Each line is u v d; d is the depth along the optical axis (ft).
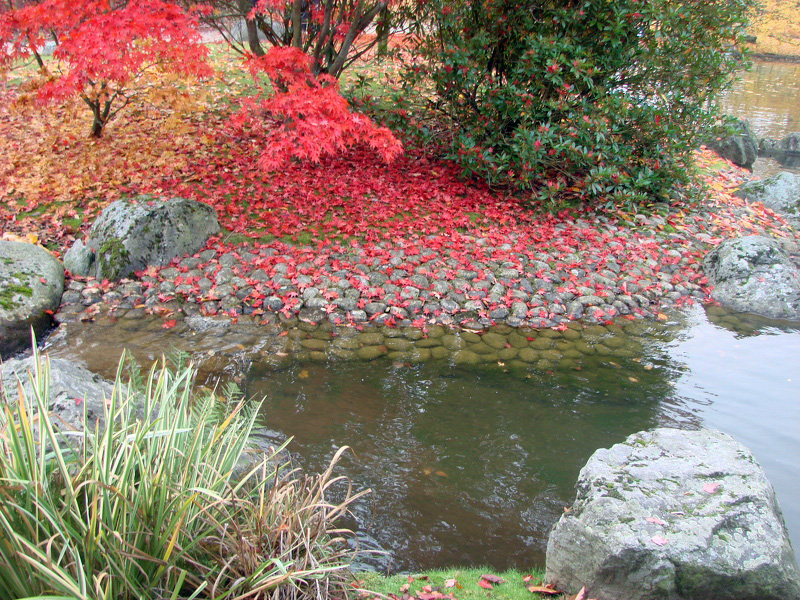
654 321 21.22
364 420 15.11
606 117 27.04
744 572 8.48
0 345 17.46
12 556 6.48
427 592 9.48
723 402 16.51
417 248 24.25
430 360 18.16
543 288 22.43
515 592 9.71
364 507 12.19
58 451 7.02
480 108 28.19
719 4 27.43
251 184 27.91
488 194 29.48
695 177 31.60
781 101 62.75
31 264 19.93
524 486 13.11
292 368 17.30
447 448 14.25
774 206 31.86
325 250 23.52
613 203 28.12
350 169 30.66
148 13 22.02
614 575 8.87
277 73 25.22
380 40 31.17
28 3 26.96
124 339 18.25
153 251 21.98
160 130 30.91
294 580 8.16
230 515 8.19
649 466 10.18
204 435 9.88
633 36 27.68
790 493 12.91
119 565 6.98
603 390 16.94
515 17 27.78
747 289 22.62
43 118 32.04
